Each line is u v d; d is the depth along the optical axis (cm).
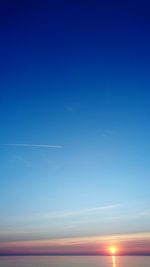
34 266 10569
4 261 13362
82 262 12131
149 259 14025
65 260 13675
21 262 12362
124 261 13025
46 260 13838
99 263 11856
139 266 10588
